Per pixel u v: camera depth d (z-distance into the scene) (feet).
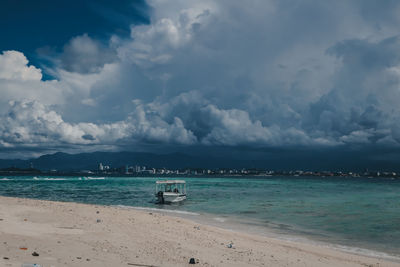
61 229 58.03
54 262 35.86
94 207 103.96
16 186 344.49
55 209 87.04
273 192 302.86
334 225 106.11
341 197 242.78
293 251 62.69
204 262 44.96
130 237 57.57
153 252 47.80
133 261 40.96
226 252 54.19
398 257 65.77
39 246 43.16
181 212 135.33
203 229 80.28
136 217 87.76
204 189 359.05
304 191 327.88
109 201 190.29
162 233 66.03
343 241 81.00
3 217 65.00
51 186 367.04
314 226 103.76
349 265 55.01
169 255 47.06
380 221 115.55
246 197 233.35
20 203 97.19
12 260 34.42
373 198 234.99
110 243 50.52
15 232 50.75
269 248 63.10
